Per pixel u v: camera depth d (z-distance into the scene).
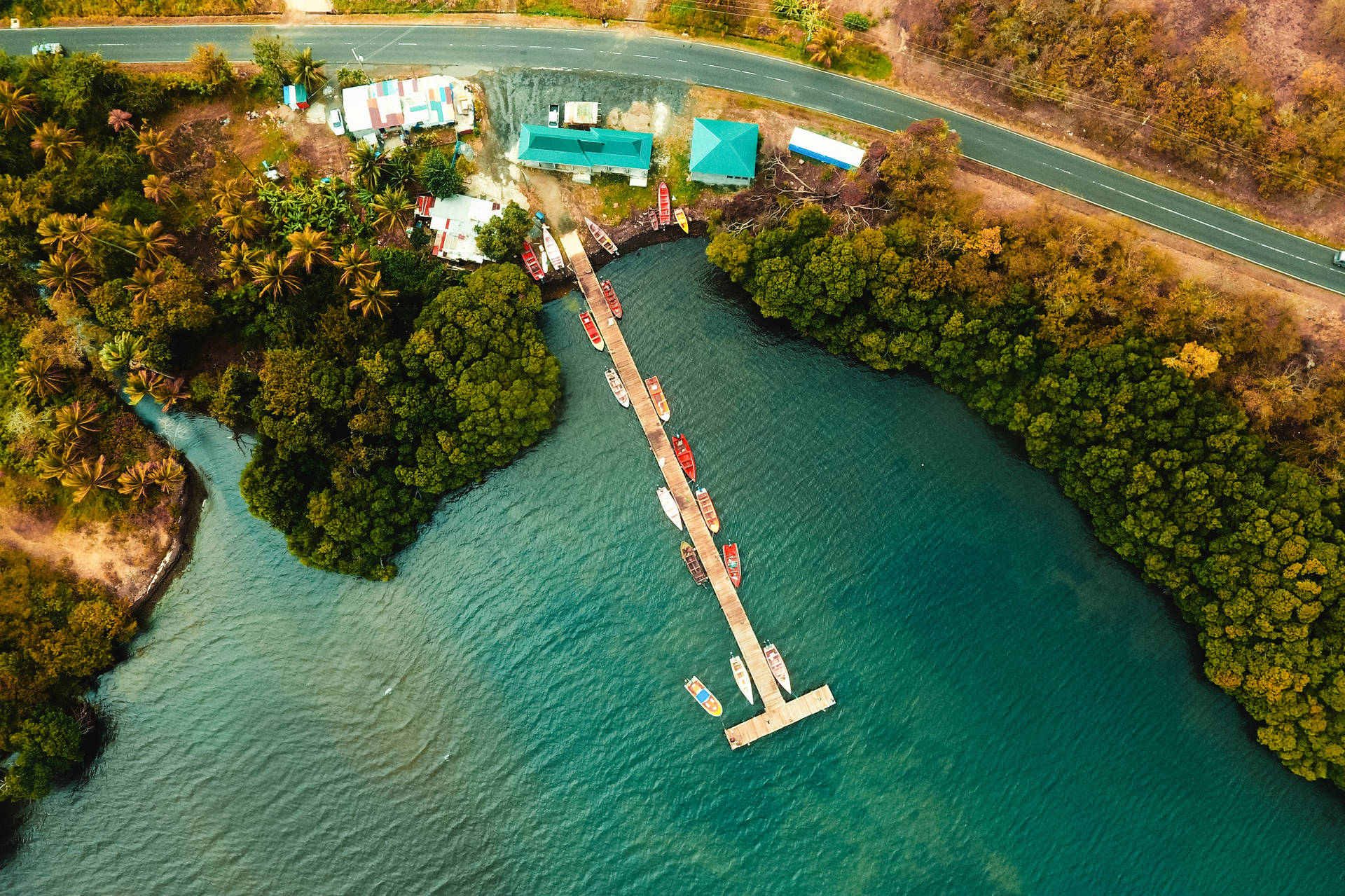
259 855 93.94
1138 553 91.19
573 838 92.94
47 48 97.81
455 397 92.31
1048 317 86.75
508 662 97.12
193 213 99.12
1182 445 85.19
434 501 98.69
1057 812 92.00
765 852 92.38
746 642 96.31
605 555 98.69
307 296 95.25
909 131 90.75
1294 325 87.44
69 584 96.44
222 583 99.12
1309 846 89.69
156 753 96.38
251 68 100.38
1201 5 92.81
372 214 97.56
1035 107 95.88
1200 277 90.81
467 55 100.31
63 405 95.81
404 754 95.44
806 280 91.44
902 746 94.25
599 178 99.38
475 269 98.88
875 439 98.56
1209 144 91.62
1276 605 82.00
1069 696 93.94
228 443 99.88
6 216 91.19
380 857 93.25
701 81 99.44
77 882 94.31
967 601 96.25
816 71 98.81
